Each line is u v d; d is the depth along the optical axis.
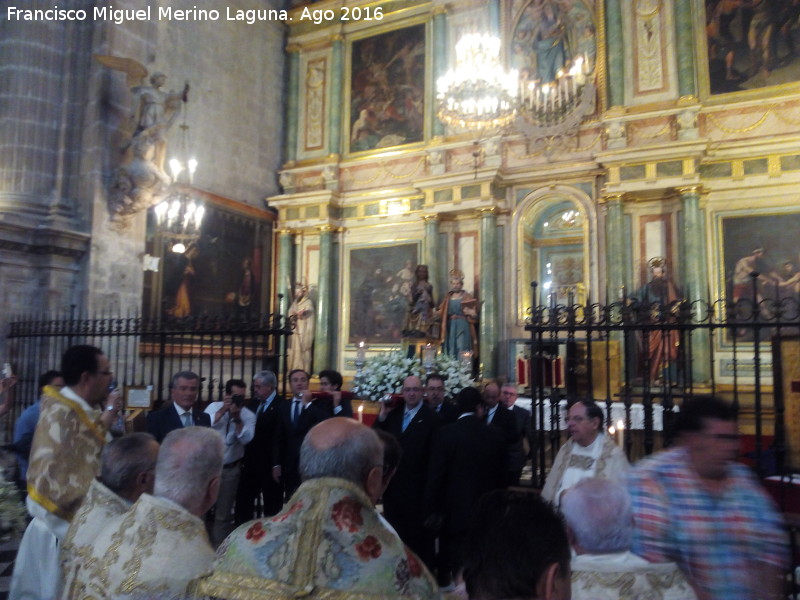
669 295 12.52
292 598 1.64
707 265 12.45
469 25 15.07
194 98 14.19
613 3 13.65
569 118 13.52
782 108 12.30
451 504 4.63
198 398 7.33
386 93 15.84
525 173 14.05
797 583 4.45
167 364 12.31
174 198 12.92
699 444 2.67
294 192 16.41
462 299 13.62
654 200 13.05
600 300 13.21
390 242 15.30
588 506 2.26
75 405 3.24
